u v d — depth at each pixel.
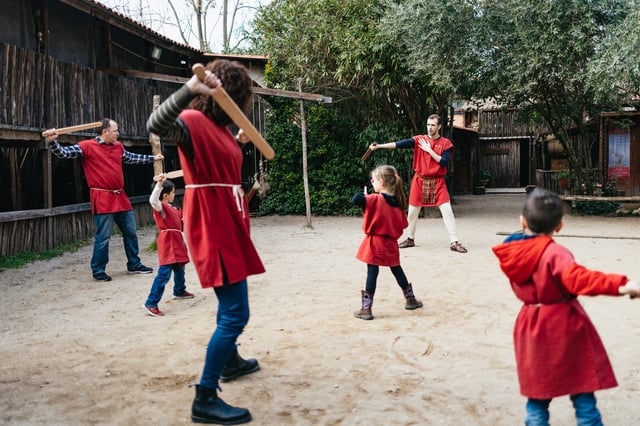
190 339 4.45
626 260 7.39
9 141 9.91
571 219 12.85
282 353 4.07
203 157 2.88
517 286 2.54
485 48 12.12
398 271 5.12
